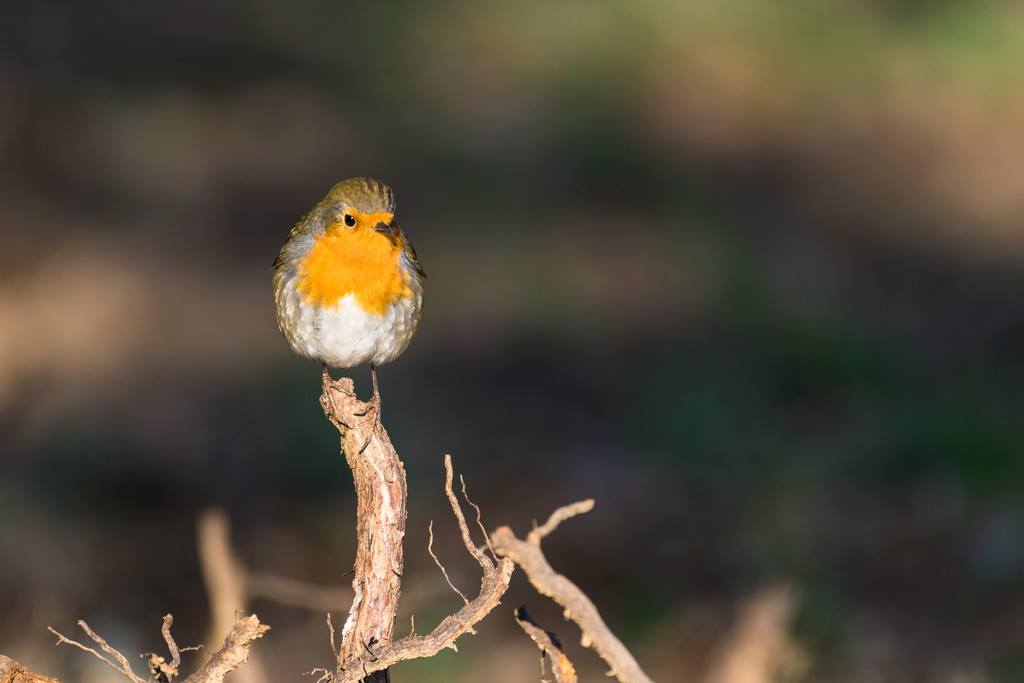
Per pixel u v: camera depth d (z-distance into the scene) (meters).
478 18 25.91
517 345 15.57
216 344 15.26
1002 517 11.03
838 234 18.66
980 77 23.86
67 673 8.48
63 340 15.23
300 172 20.31
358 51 24.78
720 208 19.53
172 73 23.22
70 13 24.41
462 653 9.03
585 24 25.38
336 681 4.33
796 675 8.02
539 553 3.80
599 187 20.17
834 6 25.67
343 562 11.21
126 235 18.27
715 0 25.84
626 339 15.62
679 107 22.95
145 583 10.71
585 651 9.54
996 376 14.12
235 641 4.13
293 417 13.26
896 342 15.20
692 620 9.77
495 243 18.14
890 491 11.88
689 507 11.84
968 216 19.14
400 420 13.70
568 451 13.23
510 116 22.56
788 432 13.30
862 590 10.28
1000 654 9.31
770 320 15.75
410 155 21.08
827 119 22.66
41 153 20.17
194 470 12.61
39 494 11.91
